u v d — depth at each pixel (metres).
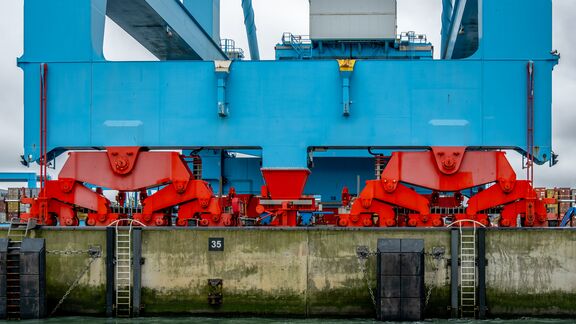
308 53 38.53
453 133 24.77
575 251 22.83
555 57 24.70
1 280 22.73
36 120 25.39
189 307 23.12
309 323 21.91
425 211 24.39
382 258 21.75
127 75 25.38
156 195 24.94
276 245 23.02
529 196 24.27
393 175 24.64
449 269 22.89
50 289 23.45
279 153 25.11
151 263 23.25
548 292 22.83
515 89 24.80
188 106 25.30
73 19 25.36
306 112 25.14
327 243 22.92
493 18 24.91
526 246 22.91
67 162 25.23
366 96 25.03
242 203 29.77
